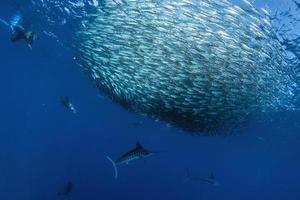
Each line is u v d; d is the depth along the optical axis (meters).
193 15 12.58
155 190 72.81
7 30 29.64
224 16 12.56
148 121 44.25
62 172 43.66
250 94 14.73
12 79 52.25
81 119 67.06
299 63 15.80
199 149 62.44
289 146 37.06
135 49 13.30
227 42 12.96
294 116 25.52
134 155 8.45
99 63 13.91
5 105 93.19
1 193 31.17
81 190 40.31
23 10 21.28
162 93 13.57
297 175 60.94
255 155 50.94
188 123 14.59
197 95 13.53
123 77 13.66
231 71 13.46
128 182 55.34
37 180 36.34
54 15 20.34
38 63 35.62
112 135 84.44
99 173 48.53
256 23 13.05
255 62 14.03
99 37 13.93
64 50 26.62
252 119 20.73
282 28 13.54
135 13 13.27
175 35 12.88
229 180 122.81
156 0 12.79
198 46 12.87
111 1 13.73
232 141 44.25
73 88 40.84
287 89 18.70
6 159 39.53
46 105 65.00
